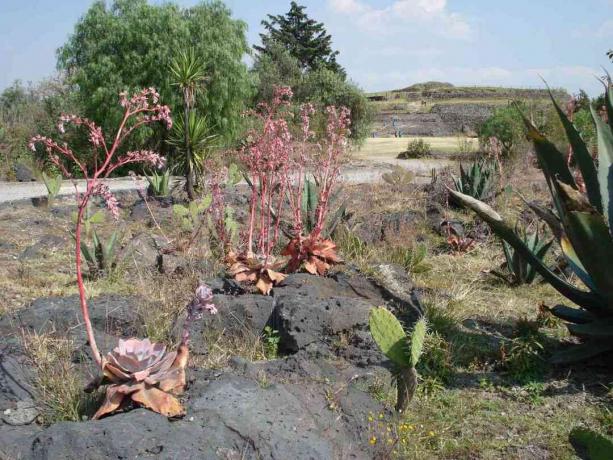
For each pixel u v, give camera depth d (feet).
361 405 12.69
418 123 181.68
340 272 20.15
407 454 11.87
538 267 16.43
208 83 69.62
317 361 14.49
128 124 65.36
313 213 24.31
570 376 15.33
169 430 10.16
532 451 12.21
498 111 67.05
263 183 20.74
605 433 12.80
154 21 69.41
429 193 36.29
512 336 17.25
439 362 15.28
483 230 29.35
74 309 16.05
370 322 12.69
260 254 20.35
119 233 26.22
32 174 63.52
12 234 27.73
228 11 75.92
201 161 35.60
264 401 11.47
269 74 105.91
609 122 16.74
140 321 16.47
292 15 209.67
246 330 16.39
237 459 10.07
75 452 9.59
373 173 57.36
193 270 20.04
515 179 43.34
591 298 16.07
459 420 13.35
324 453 10.65
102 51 69.21
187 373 12.80
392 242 26.32
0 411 11.54
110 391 11.16
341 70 208.03
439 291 20.85
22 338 14.67
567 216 14.39
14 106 92.38
